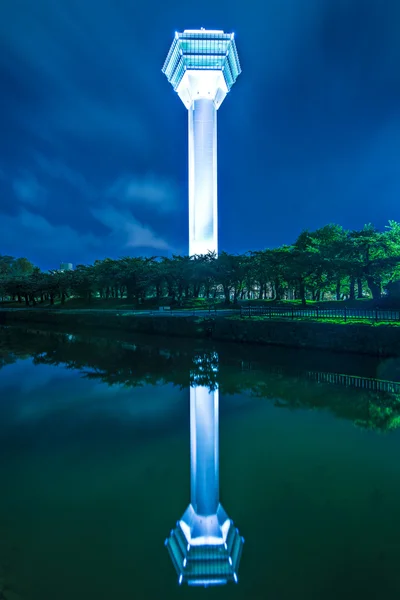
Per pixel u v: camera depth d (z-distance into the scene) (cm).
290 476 851
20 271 11406
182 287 5431
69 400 1513
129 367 2162
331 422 1197
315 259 3625
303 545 614
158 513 723
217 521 672
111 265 6166
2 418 1300
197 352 2589
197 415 1297
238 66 7425
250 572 563
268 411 1316
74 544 630
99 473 884
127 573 566
